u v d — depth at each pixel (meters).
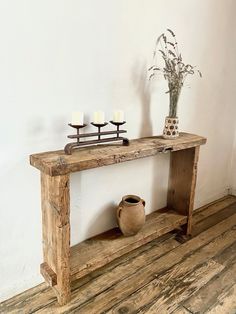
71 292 1.53
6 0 1.17
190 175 2.02
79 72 1.48
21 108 1.32
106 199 1.84
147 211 2.14
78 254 1.60
